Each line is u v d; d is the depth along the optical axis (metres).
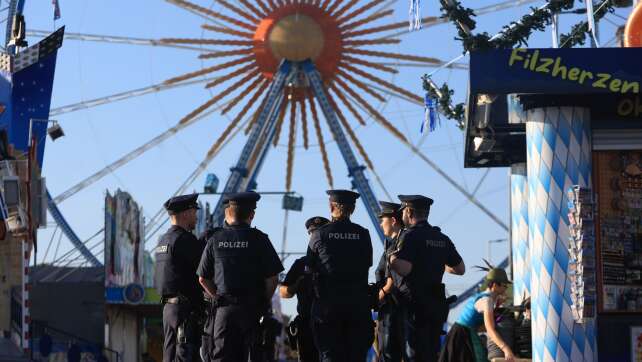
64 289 45.94
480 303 15.05
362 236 13.20
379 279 14.51
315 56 65.56
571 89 18.52
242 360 13.05
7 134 32.75
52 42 34.47
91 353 42.34
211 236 13.24
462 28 21.88
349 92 66.44
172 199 14.44
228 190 61.94
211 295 13.13
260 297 13.05
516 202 25.55
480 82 18.67
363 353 13.16
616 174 19.88
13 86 34.12
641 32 20.98
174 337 14.30
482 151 23.09
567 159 19.38
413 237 13.58
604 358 19.42
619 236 19.75
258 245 13.05
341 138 64.31
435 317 13.60
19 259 32.22
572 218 19.11
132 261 49.62
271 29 65.81
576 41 24.02
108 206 44.84
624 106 19.45
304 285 14.05
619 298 19.56
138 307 52.19
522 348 20.30
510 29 21.88
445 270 14.20
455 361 15.22
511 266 32.47
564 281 19.19
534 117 19.59
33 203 31.19
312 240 13.14
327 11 66.56
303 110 66.56
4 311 32.22
